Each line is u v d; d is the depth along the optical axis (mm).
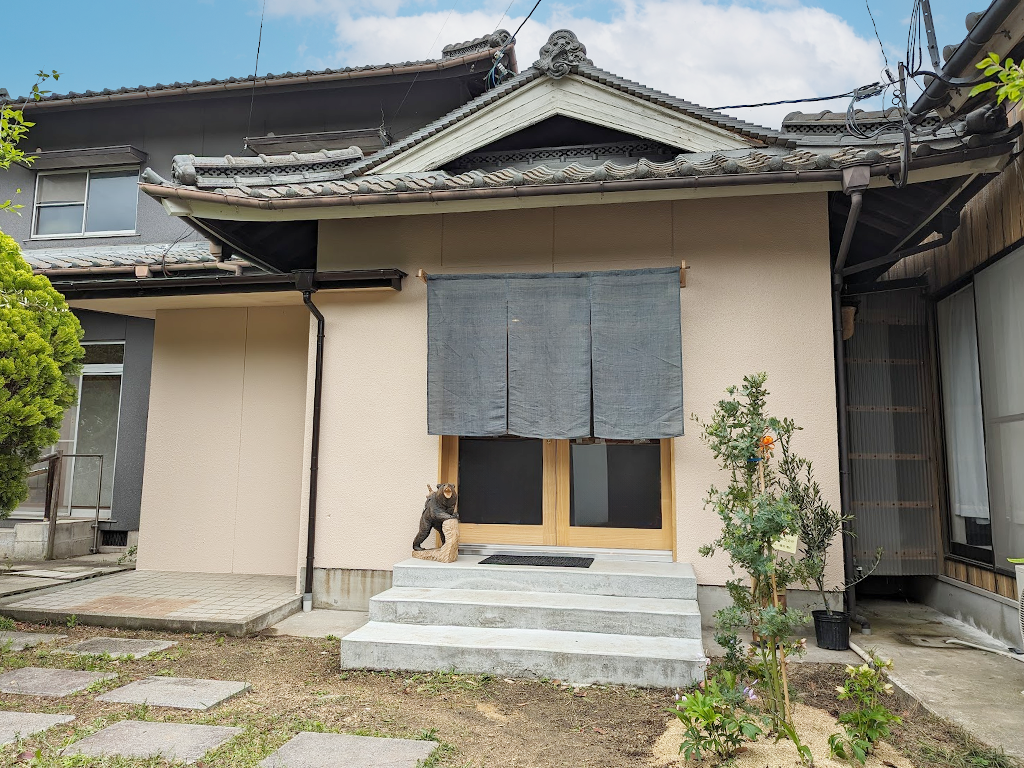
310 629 5473
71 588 6562
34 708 3762
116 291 6844
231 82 10078
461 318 5887
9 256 5598
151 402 7723
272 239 7086
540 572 5160
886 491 6441
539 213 6094
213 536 7469
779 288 5609
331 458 6219
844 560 5359
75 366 6176
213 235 6406
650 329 5559
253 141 10188
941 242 5562
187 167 5691
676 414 5453
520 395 5734
